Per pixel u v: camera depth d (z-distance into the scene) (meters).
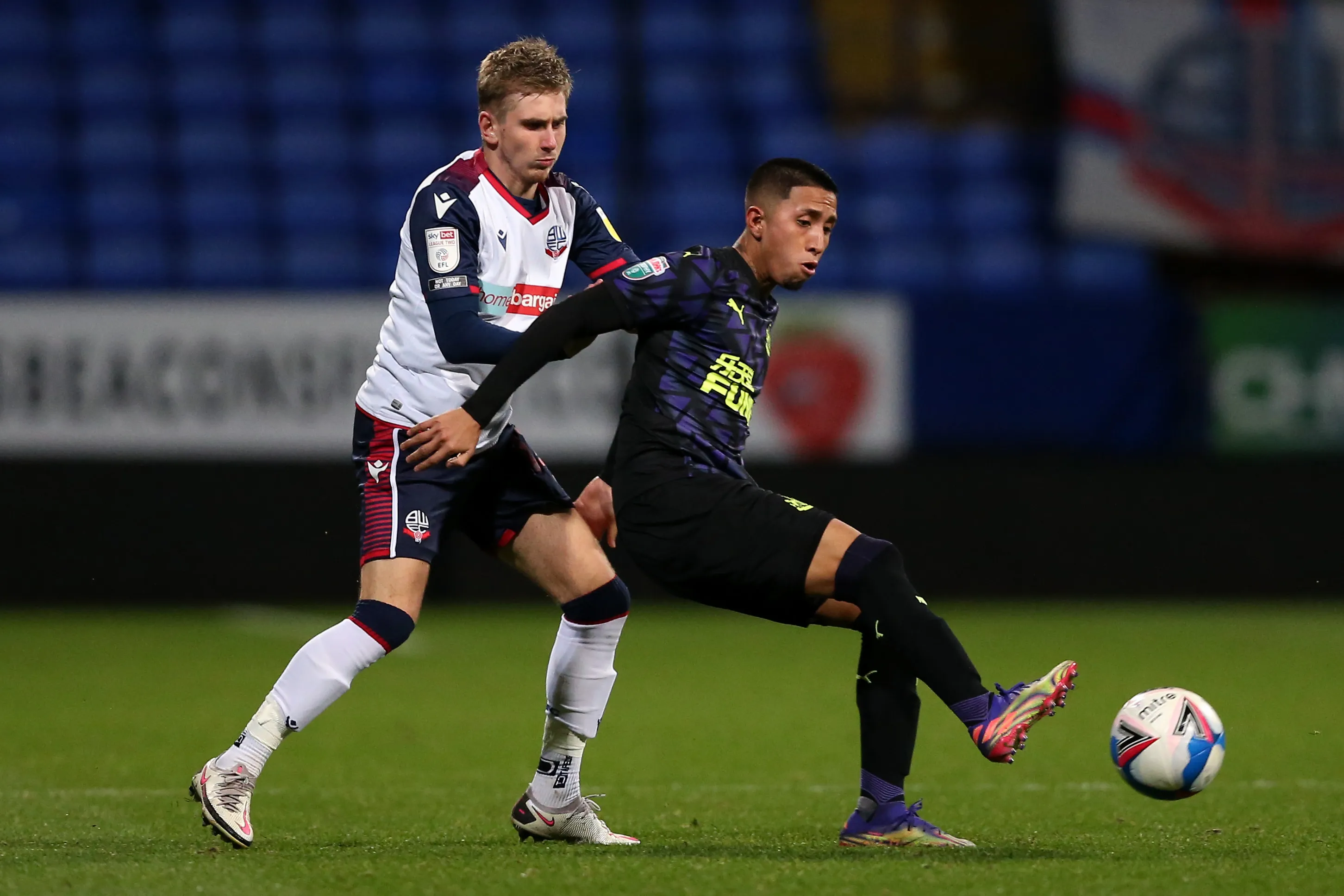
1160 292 64.94
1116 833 18.50
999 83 71.81
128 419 50.44
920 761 25.83
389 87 71.25
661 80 72.12
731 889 14.29
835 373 52.34
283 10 73.12
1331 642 44.31
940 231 67.19
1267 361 53.88
